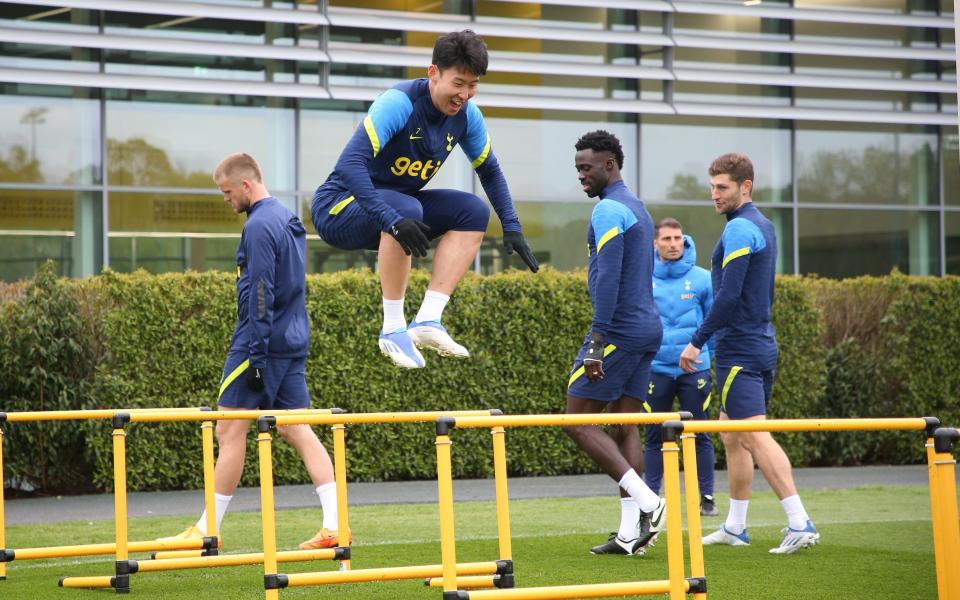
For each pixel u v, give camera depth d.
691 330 10.23
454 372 14.47
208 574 7.86
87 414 7.09
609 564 7.92
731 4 19.69
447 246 6.51
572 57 19.05
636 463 8.44
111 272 13.45
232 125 17.48
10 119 16.41
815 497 12.54
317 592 7.20
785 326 15.64
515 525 10.44
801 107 20.09
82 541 9.46
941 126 20.97
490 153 6.67
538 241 18.83
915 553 8.49
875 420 5.04
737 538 8.95
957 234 20.98
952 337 16.48
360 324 14.14
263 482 5.89
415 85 6.19
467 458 14.53
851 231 20.44
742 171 8.70
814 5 20.22
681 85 19.58
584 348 8.16
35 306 12.98
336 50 17.75
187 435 13.51
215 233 17.39
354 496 12.76
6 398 12.96
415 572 6.31
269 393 8.44
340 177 5.98
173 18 17.06
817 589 7.00
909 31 20.69
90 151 16.78
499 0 18.67
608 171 8.34
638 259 8.17
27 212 16.44
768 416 15.55
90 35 16.42
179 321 13.50
